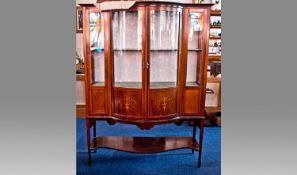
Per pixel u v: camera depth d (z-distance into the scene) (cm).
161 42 335
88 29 333
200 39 340
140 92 334
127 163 365
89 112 347
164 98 339
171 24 331
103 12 330
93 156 369
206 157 367
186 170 359
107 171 358
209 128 376
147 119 338
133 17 333
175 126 387
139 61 344
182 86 344
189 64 353
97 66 350
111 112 347
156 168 361
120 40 338
